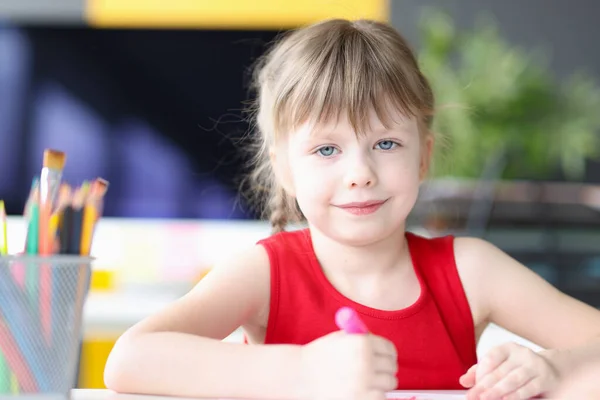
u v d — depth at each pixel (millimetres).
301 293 841
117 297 2385
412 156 789
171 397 609
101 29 2654
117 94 2641
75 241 516
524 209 2553
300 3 2658
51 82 2652
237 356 610
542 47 2754
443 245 906
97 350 2203
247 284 829
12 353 503
